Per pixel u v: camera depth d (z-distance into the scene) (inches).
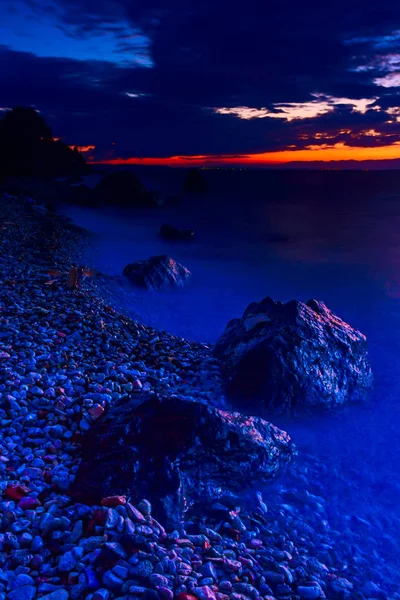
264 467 255.1
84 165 3107.8
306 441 320.2
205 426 242.7
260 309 415.8
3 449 249.0
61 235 1015.0
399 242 1162.6
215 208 1967.3
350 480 281.0
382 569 215.5
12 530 191.6
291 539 226.7
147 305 623.5
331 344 370.3
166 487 218.5
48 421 279.9
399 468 294.4
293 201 2373.3
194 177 2615.7
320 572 206.7
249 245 1139.3
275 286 758.5
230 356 390.3
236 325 429.1
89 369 365.4
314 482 275.3
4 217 1059.3
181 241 1179.9
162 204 1861.5
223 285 756.0
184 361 409.1
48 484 225.5
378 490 273.3
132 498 212.4
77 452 251.6
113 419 255.1
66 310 497.4
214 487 236.2
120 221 1491.1
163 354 423.2
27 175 2480.3
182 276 730.8
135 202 1802.4
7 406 290.5
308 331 366.0
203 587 172.9
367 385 381.7
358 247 1098.1
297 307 382.9
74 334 434.0
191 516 222.5
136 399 269.6
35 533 192.4
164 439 235.9
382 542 233.0
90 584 169.3
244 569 194.7
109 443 235.9
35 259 754.8
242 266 900.0
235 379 354.3
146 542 187.8
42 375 337.7
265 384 340.5
